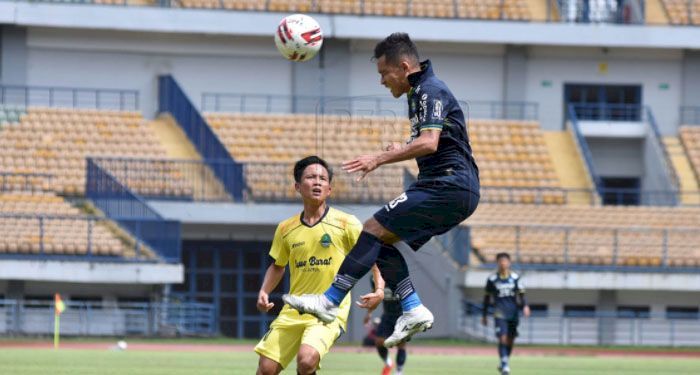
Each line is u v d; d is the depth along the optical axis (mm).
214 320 66125
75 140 69125
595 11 80062
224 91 76312
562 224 69500
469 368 41438
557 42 76875
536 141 76438
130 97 75250
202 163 66875
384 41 17016
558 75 80188
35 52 74438
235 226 67438
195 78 76125
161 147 69625
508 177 73812
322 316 16703
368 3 77750
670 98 80688
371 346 56312
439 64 79188
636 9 80000
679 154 77188
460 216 16656
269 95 76375
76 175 66562
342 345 59562
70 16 72312
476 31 76312
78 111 71312
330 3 77062
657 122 80625
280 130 72562
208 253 67812
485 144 75750
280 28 19875
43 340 56000
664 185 75438
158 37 75625
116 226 61656
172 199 65188
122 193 62250
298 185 18922
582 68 80312
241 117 73188
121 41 75250
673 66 80812
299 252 18906
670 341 65375
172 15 73312
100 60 75125
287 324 18891
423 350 54625
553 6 81812
